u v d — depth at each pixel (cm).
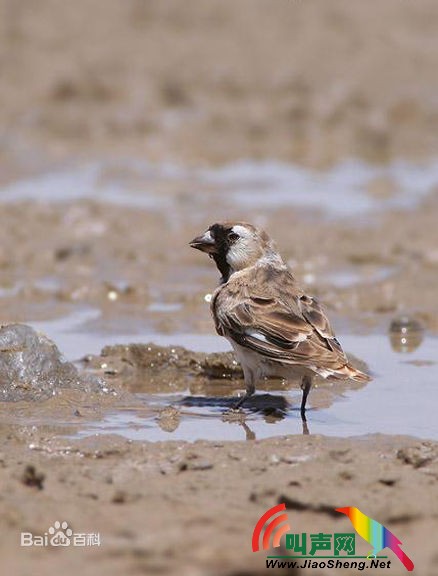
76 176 2370
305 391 1165
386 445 1048
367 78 3058
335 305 1606
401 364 1356
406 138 2656
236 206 2173
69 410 1170
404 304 1623
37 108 2788
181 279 1753
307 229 2027
